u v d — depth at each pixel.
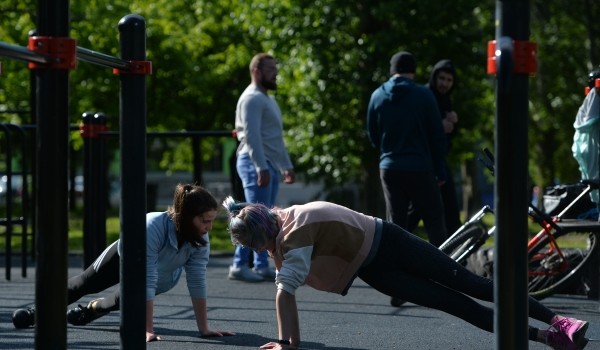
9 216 19.73
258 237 10.19
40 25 7.23
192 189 11.59
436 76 19.16
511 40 6.87
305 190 92.88
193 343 11.85
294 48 46.97
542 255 16.27
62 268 7.30
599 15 61.78
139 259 8.37
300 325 13.72
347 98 44.56
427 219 16.48
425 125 16.45
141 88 8.34
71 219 47.97
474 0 43.72
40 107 7.24
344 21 44.91
